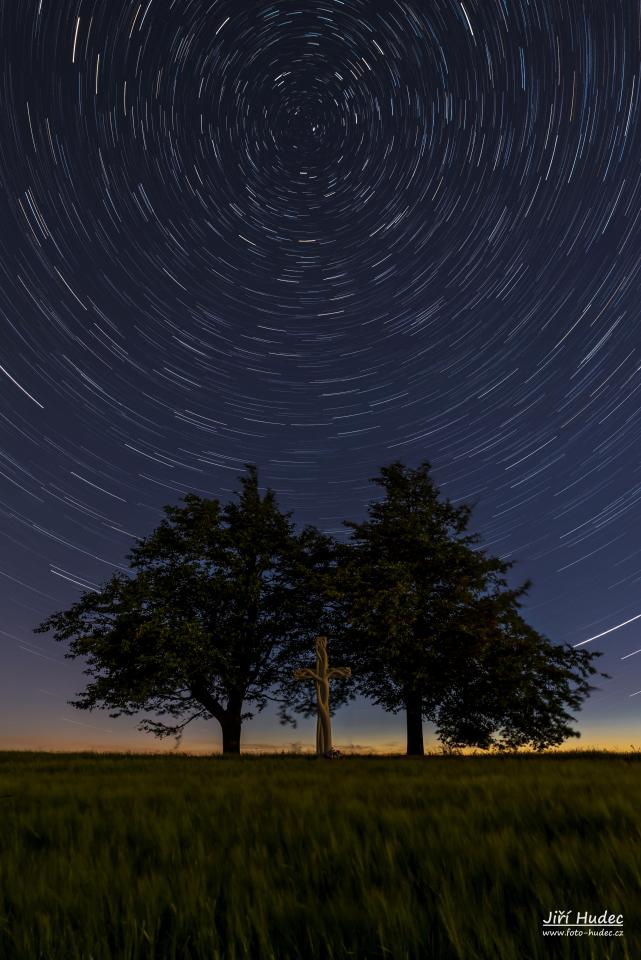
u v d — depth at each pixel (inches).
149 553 1067.9
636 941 97.7
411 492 1125.1
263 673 1085.8
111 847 172.2
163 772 430.6
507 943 99.5
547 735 991.6
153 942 106.0
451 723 1015.6
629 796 231.8
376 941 107.0
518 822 188.7
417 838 168.6
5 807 247.4
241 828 187.3
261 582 1072.8
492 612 1002.1
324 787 300.5
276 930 112.4
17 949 104.0
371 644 999.0
